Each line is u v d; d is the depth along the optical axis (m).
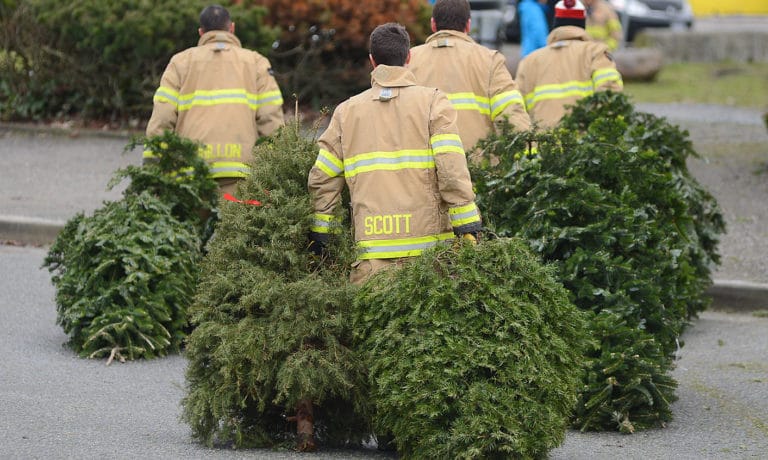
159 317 15.89
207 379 11.48
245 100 18.00
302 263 11.45
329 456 11.40
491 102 15.89
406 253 11.30
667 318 13.77
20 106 32.47
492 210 13.73
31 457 11.16
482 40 39.09
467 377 10.45
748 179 27.25
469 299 10.55
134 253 15.88
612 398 13.02
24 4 31.81
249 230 11.41
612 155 14.12
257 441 11.64
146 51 30.48
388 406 10.70
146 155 17.16
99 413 13.04
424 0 32.09
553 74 19.34
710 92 42.66
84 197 25.67
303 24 31.55
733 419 13.51
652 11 58.06
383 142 11.38
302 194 11.66
